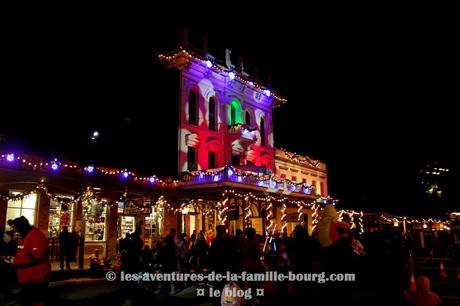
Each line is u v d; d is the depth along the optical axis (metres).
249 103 34.19
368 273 8.77
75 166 19.30
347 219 41.62
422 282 7.68
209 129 30.00
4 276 11.34
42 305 7.80
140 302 12.05
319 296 8.37
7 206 17.27
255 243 11.43
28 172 17.59
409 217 45.84
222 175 24.28
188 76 28.61
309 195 33.34
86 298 11.95
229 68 32.22
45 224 18.28
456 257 18.73
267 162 34.69
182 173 26.12
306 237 9.00
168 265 14.22
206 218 26.53
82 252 17.67
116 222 21.27
